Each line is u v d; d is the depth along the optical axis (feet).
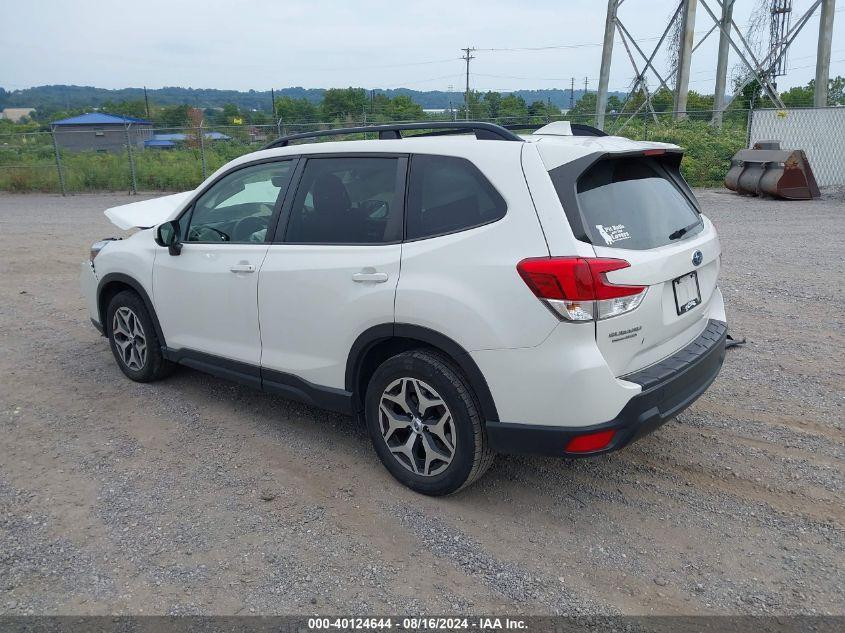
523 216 10.50
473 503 12.15
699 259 11.98
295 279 13.17
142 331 17.19
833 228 40.04
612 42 85.61
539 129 13.37
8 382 18.13
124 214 20.02
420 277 11.38
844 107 62.03
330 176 13.12
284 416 15.89
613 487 12.64
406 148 12.21
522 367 10.44
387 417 12.48
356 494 12.48
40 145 80.18
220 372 15.37
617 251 10.39
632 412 10.43
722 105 88.22
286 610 9.56
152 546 11.00
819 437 14.30
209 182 15.42
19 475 13.29
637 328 10.60
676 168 13.35
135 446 14.47
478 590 9.94
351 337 12.44
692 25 83.10
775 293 25.17
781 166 54.65
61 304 26.27
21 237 42.24
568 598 9.75
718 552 10.72
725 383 17.16
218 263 14.71
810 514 11.66
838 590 9.81
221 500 12.34
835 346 19.43
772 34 82.94
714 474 13.01
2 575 10.34
